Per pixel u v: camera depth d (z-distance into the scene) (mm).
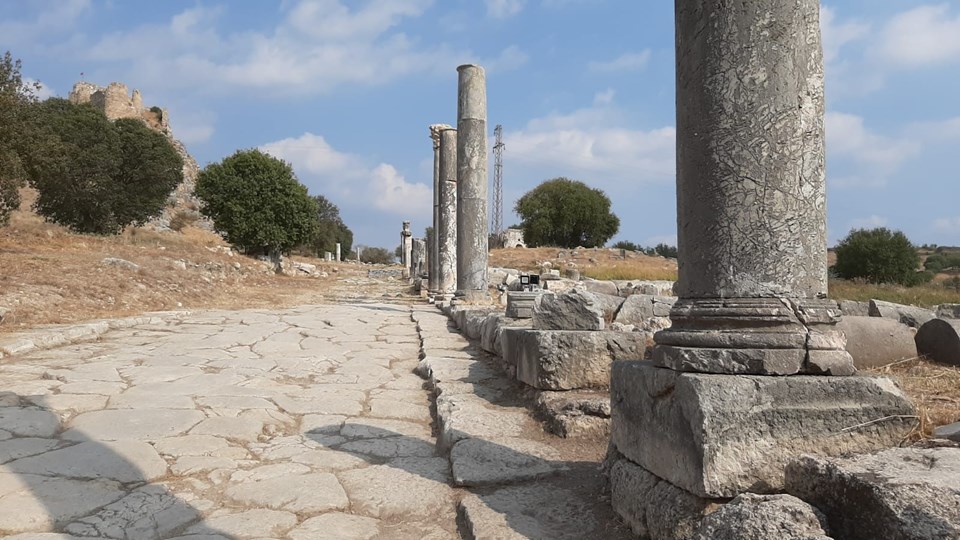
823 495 2457
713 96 3217
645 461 3299
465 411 5500
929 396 4832
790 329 3041
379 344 10102
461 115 14492
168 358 8227
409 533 3539
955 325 6703
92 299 12883
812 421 2857
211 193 31188
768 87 3137
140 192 42938
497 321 7957
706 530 2422
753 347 3012
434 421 5844
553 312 6074
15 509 3494
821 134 3230
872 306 9914
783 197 3121
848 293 21719
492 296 17234
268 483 4109
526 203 58094
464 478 4020
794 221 3125
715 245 3205
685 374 3004
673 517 2887
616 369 3734
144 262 18594
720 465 2773
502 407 5766
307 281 28359
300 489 4008
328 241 69625
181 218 60281
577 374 5590
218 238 56281
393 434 5344
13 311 10406
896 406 2930
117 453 4453
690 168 3330
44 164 18000
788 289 3098
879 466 2438
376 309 16062
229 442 4918
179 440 4836
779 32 3148
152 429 5055
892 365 6672
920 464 2455
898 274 31016
